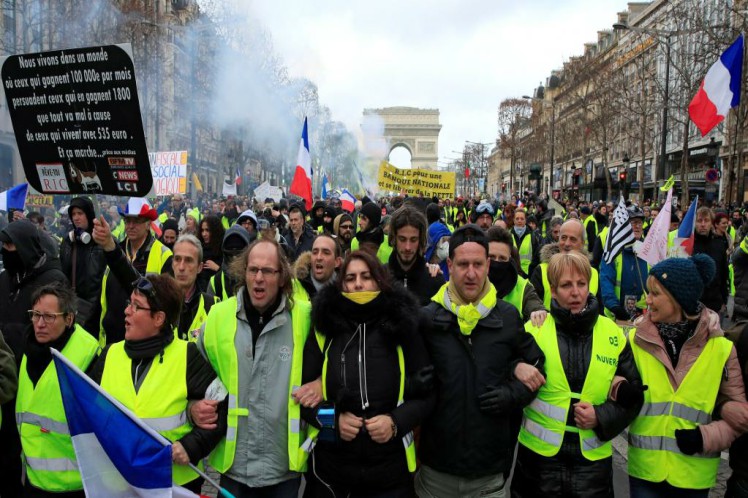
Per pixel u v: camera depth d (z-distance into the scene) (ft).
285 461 11.18
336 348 10.97
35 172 14.30
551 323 11.91
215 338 11.37
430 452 11.43
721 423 10.91
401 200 48.80
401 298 11.00
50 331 11.87
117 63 13.28
